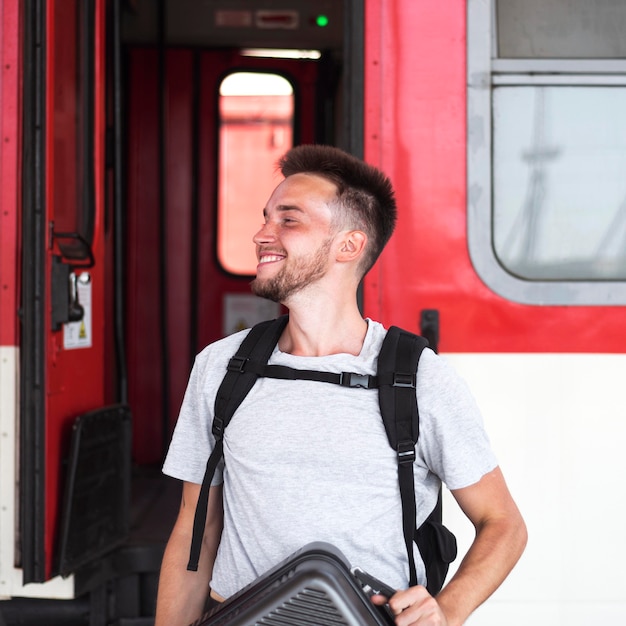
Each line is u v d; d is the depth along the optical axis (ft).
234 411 4.64
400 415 4.38
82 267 8.43
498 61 8.11
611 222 8.14
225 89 14.61
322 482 4.38
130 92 14.30
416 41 8.14
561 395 8.09
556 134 8.14
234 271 14.73
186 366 14.65
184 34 14.12
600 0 8.10
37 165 7.77
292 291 4.76
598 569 8.07
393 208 5.10
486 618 8.09
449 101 8.13
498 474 4.66
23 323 7.79
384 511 4.38
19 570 8.02
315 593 3.78
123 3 13.37
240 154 14.65
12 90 8.04
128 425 9.25
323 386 4.52
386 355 4.56
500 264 8.16
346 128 8.30
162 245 14.07
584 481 8.09
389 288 8.13
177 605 5.05
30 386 7.79
